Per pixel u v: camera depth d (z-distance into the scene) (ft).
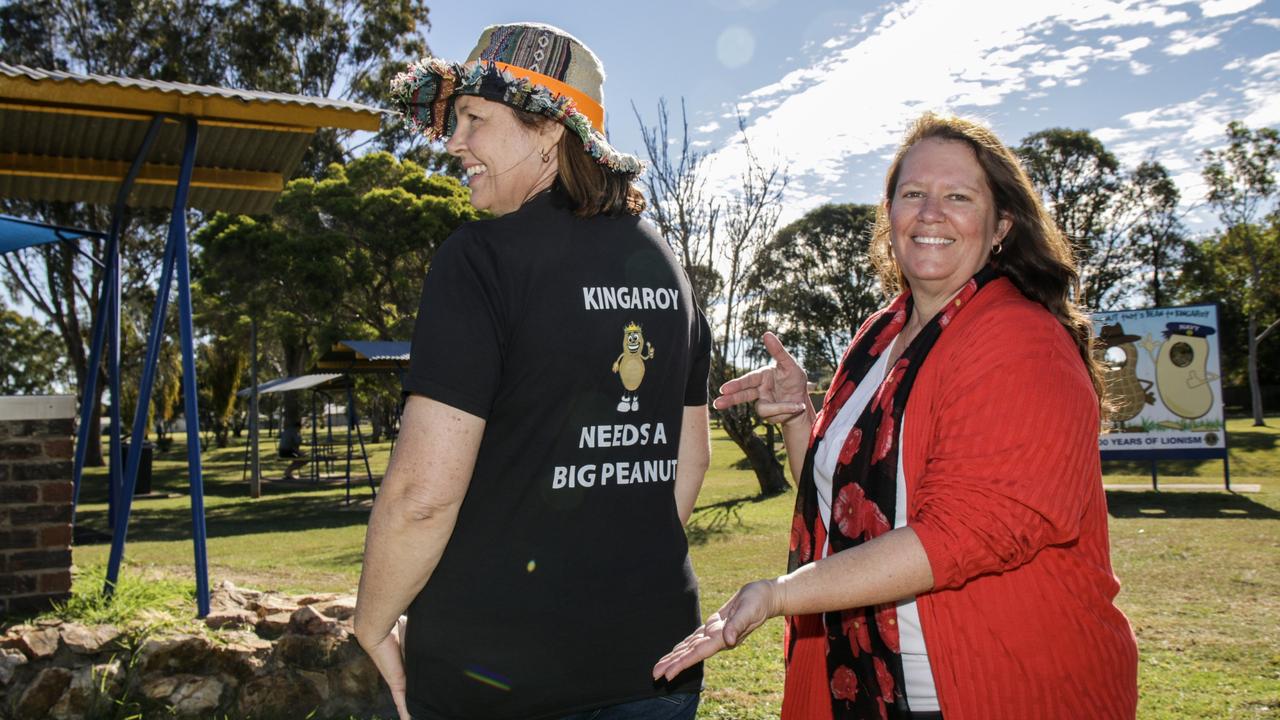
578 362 5.40
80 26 93.50
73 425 15.55
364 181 82.33
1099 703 5.50
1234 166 122.42
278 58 96.89
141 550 35.83
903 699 5.72
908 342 6.50
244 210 20.80
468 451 5.01
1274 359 167.63
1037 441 5.08
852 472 6.06
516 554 5.20
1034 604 5.46
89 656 12.88
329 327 75.25
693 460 6.69
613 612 5.38
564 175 5.75
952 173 6.16
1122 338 45.96
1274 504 39.01
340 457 99.71
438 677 5.17
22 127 16.61
